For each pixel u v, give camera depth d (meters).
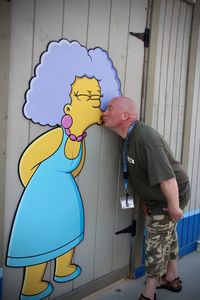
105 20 2.54
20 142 2.18
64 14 2.27
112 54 2.63
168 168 2.48
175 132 3.37
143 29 2.83
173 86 3.23
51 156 2.36
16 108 2.12
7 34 1.97
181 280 3.29
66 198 2.51
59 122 2.37
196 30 3.33
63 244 2.56
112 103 2.59
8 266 2.25
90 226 2.76
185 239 3.78
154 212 2.73
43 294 2.49
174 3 3.06
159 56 3.02
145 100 2.94
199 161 3.76
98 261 2.90
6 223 2.19
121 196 2.97
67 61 2.34
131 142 2.59
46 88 2.25
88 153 2.62
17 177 2.20
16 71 2.09
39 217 2.36
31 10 2.11
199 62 3.50
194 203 3.82
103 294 2.96
